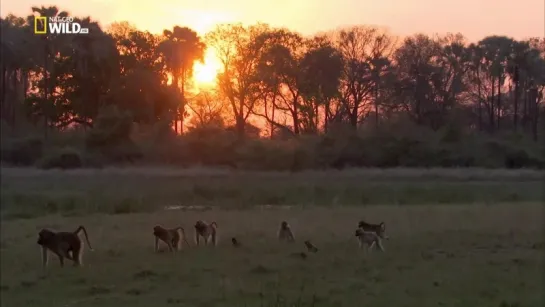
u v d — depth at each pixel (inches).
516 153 1909.4
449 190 1368.1
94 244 677.9
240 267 543.5
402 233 749.9
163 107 2085.4
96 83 2022.6
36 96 2003.0
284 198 1280.8
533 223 845.8
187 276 506.9
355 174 1627.7
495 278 487.5
